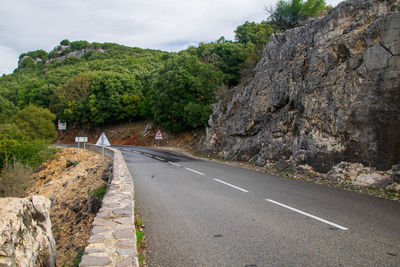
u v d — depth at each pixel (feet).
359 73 36.47
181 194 28.84
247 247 14.65
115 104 192.03
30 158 103.19
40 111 163.84
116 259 11.66
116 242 13.44
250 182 36.42
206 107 103.45
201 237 16.26
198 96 120.98
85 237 24.56
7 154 99.91
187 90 123.65
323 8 90.33
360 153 34.60
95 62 328.08
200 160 71.36
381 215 20.52
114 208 19.22
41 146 110.42
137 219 19.36
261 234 16.61
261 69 67.67
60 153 110.93
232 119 74.02
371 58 34.83
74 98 210.18
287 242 15.28
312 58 46.52
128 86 196.44
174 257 13.60
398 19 32.50
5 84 330.75
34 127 157.28
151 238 16.25
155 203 24.94
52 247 16.28
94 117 200.34
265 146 55.47
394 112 31.32
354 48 38.70
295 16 94.02
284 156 49.62
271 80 62.49
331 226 17.97
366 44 36.65
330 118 39.99
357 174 33.63
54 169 90.38
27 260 12.91
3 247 11.55
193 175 43.21
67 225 33.63
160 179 39.37
